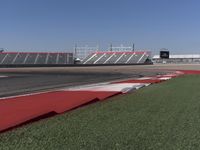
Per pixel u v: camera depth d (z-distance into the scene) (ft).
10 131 28.58
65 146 23.76
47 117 36.37
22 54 429.38
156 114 37.35
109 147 23.53
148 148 23.36
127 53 451.12
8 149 23.00
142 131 28.53
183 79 106.01
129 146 23.81
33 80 109.91
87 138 26.02
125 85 80.69
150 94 59.67
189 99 51.88
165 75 137.39
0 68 261.24
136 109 41.22
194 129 29.37
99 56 460.55
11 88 78.13
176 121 33.09
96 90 67.51
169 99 51.93
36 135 26.96
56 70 215.10
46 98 53.57
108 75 147.23
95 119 34.24
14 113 37.70
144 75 145.28
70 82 100.32
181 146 23.93
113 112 38.81
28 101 49.57
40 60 423.23
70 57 441.68
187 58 511.81
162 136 26.78
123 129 29.32
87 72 182.09
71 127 30.17
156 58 490.90
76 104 44.68
